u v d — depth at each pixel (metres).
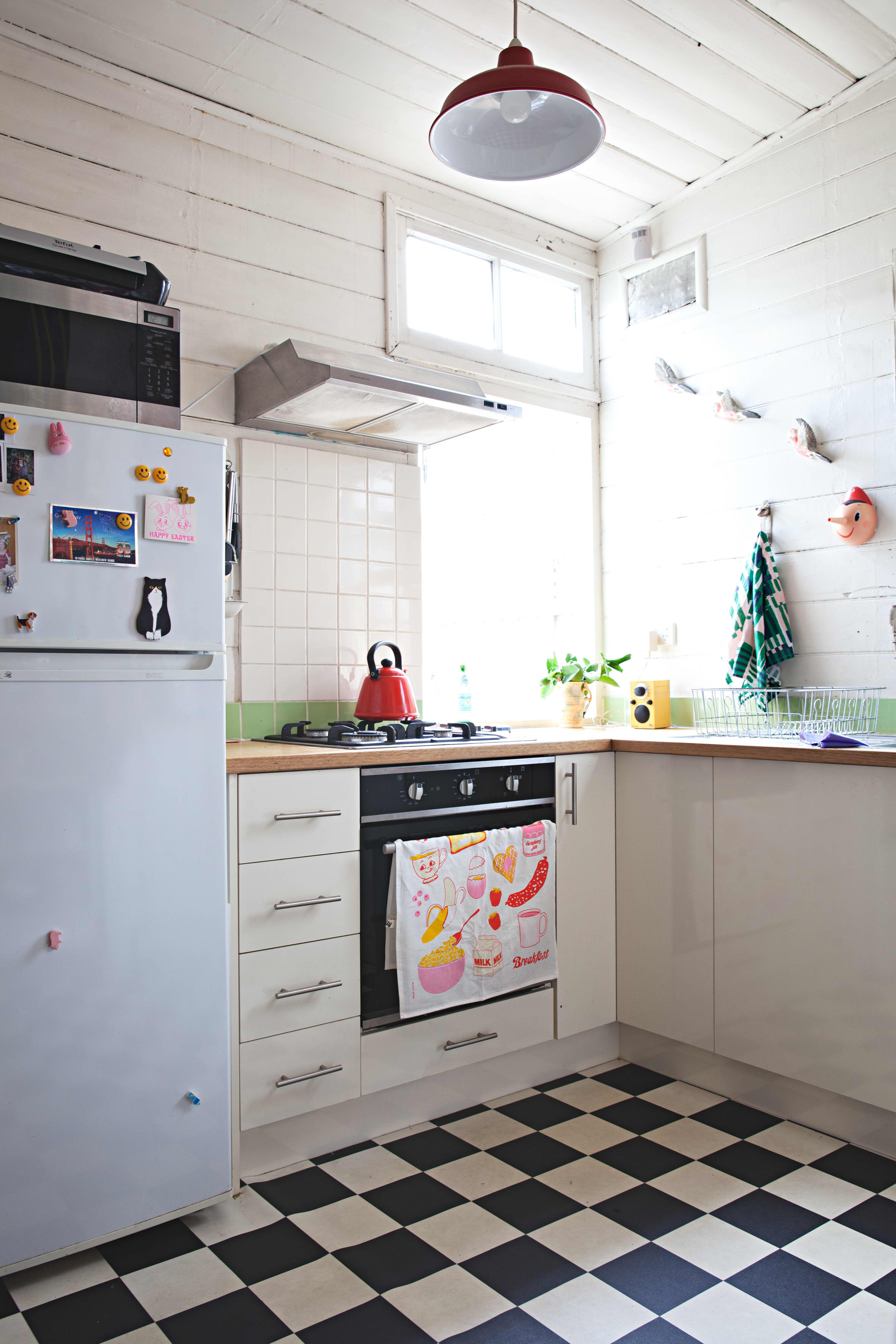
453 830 2.17
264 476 2.54
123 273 1.83
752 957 2.15
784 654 2.66
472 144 1.89
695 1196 1.78
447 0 2.14
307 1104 1.90
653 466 3.17
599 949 2.45
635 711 3.01
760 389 2.81
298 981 1.89
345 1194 1.80
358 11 2.16
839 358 2.61
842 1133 2.01
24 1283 1.54
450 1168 1.90
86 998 1.54
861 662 2.53
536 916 2.29
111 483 1.59
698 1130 2.07
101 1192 1.55
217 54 2.29
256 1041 1.83
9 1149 1.47
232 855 1.81
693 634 3.02
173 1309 1.46
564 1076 2.40
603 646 3.35
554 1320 1.43
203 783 1.67
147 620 1.61
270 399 2.37
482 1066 2.24
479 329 3.10
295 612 2.58
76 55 2.25
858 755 1.93
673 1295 1.48
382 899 2.04
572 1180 1.84
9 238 1.67
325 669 2.63
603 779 2.48
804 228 2.69
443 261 3.03
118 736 1.58
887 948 1.89
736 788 2.19
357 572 2.71
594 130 1.84
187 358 2.43
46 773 1.51
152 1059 1.61
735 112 2.63
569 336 3.36
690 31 2.29
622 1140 2.02
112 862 1.57
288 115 2.55
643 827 2.43
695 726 2.99
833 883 1.99
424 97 2.48
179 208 2.42
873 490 2.52
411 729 2.33
